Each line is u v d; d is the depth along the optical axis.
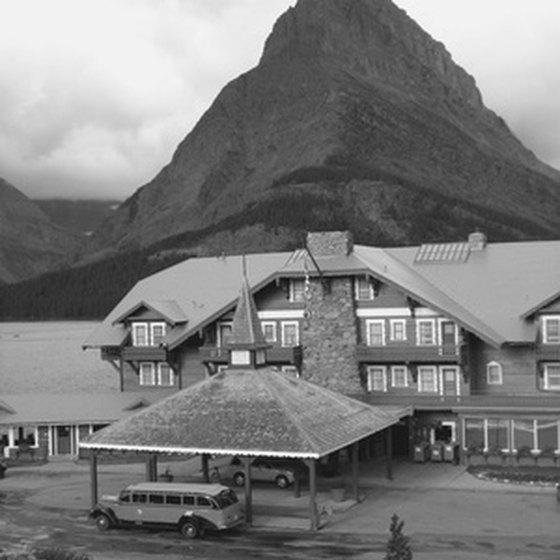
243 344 45.41
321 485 49.38
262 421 41.72
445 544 36.41
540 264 62.47
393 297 58.25
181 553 36.25
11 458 59.28
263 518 41.91
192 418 43.22
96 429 61.59
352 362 58.56
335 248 60.03
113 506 40.41
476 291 61.69
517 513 41.53
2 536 39.53
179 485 40.47
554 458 51.94
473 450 53.81
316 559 34.88
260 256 73.06
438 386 57.53
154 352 66.06
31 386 118.06
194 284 71.75
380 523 40.56
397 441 58.31
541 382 56.81
